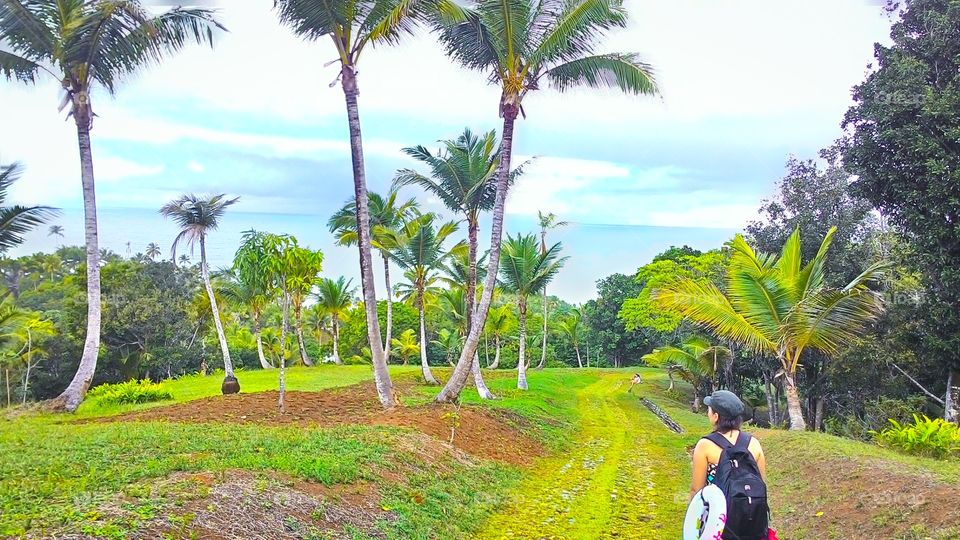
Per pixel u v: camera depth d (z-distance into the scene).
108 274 40.31
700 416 28.11
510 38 16.95
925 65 17.22
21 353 34.81
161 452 9.05
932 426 12.06
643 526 9.85
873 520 7.91
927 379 20.33
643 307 42.62
